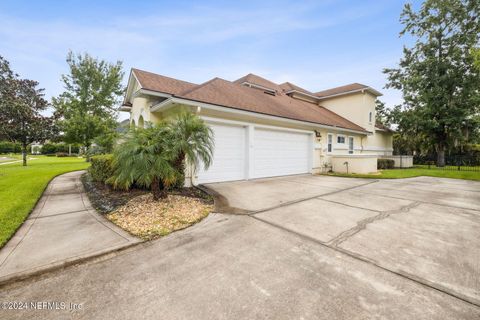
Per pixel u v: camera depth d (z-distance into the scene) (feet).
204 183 25.63
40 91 81.25
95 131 59.11
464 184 29.22
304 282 7.72
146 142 15.74
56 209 16.46
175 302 6.73
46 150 137.28
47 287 7.51
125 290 7.32
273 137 32.81
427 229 12.88
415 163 72.18
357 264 8.95
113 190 20.76
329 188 25.44
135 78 30.83
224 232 12.37
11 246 10.31
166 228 12.78
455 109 54.19
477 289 7.34
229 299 6.84
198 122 16.88
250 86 46.93
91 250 10.02
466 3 52.49
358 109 55.83
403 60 64.34
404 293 7.13
